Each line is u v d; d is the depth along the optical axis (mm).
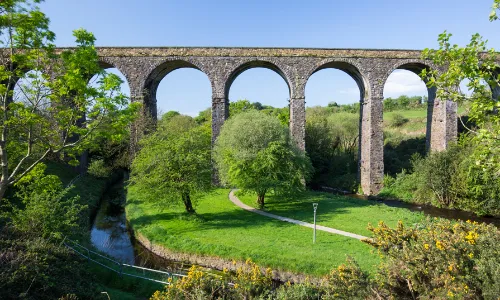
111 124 13031
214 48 32375
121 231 21656
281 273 13898
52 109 13078
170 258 16531
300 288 7461
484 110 7945
